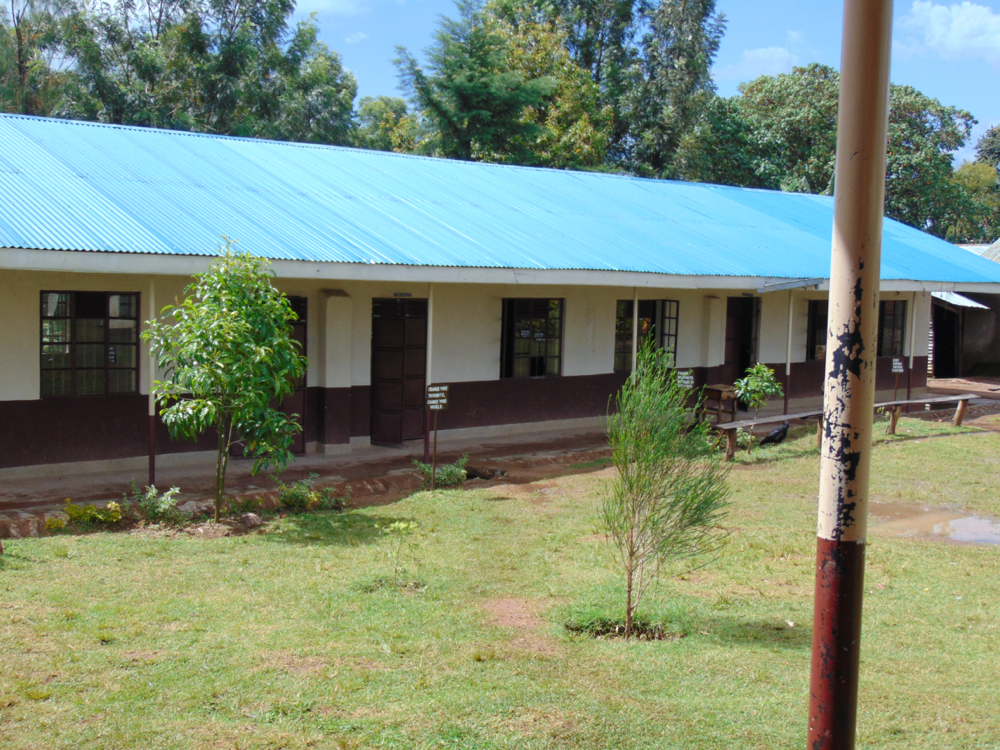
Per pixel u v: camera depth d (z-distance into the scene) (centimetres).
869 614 609
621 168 3356
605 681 480
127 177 1057
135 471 1026
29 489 918
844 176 312
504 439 1341
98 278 995
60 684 452
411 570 675
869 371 314
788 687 479
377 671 481
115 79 2673
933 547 790
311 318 1171
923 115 3412
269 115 2820
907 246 1939
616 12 3494
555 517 866
